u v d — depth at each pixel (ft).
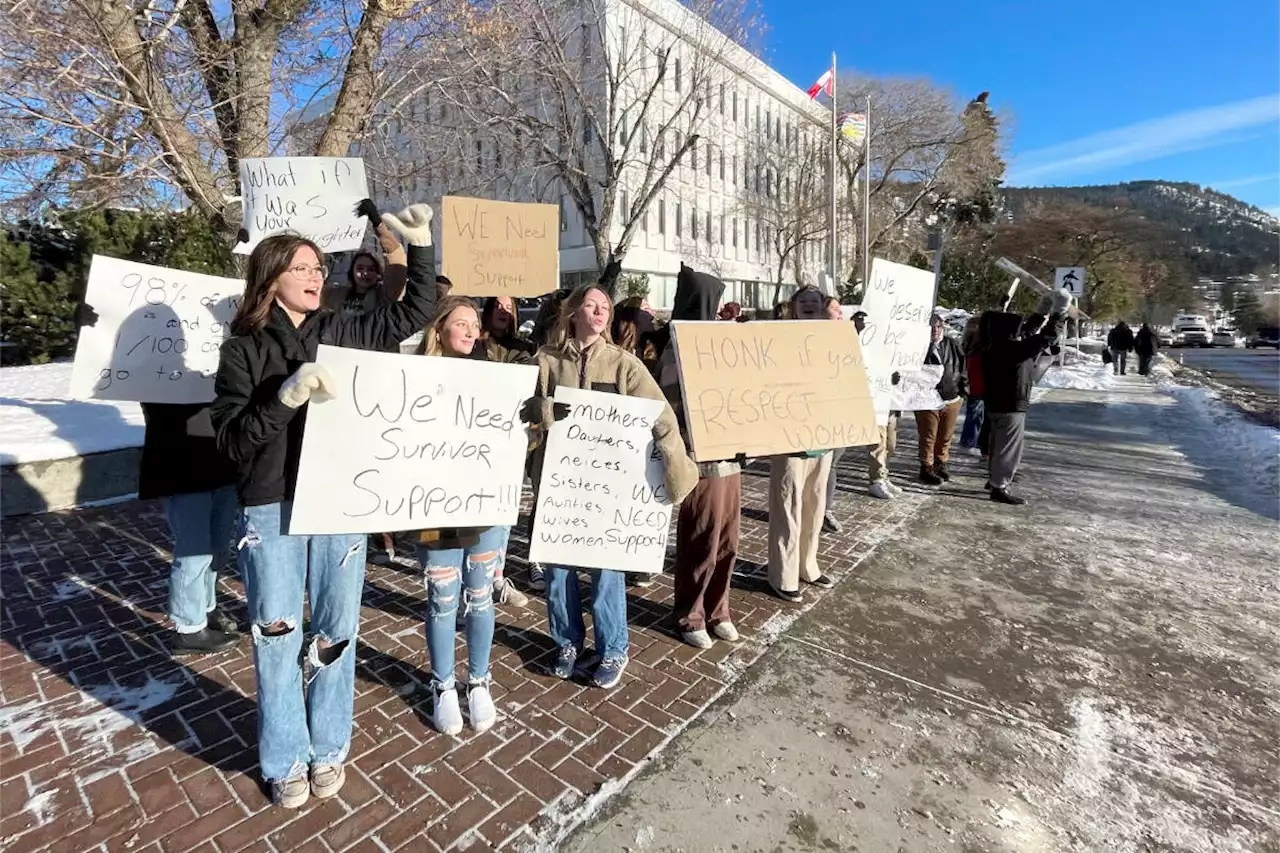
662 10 58.23
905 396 19.86
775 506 12.92
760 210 116.16
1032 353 19.38
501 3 32.07
